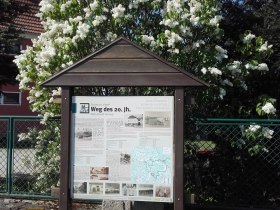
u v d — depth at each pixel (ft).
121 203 13.41
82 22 14.61
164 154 11.05
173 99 11.09
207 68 14.01
